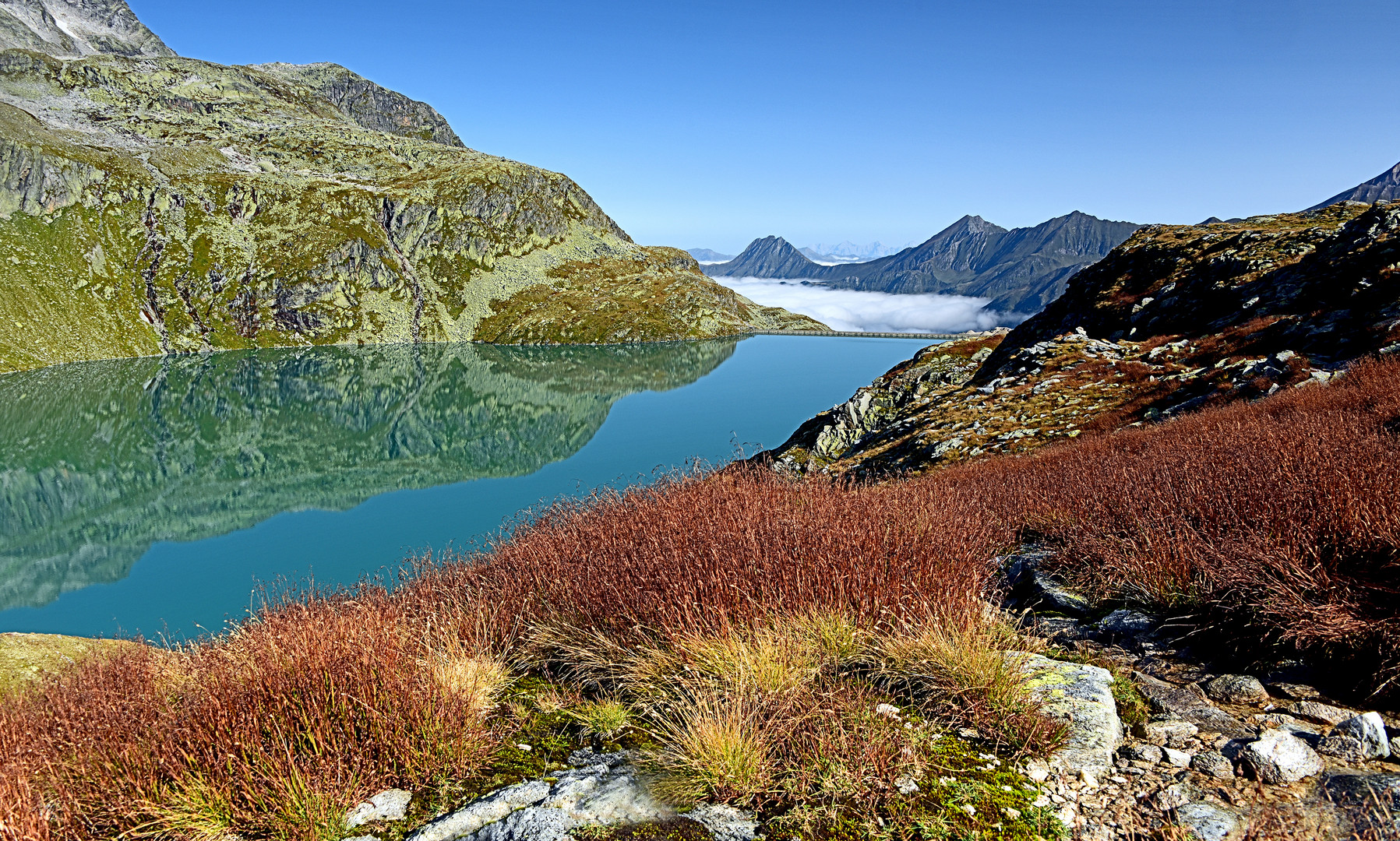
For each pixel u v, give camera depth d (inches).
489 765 176.1
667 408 5068.9
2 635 505.7
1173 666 204.1
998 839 128.4
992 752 158.9
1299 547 210.5
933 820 134.4
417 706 179.2
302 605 279.0
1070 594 274.4
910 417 1301.7
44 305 7731.3
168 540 2314.2
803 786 145.6
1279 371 770.8
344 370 7377.0
